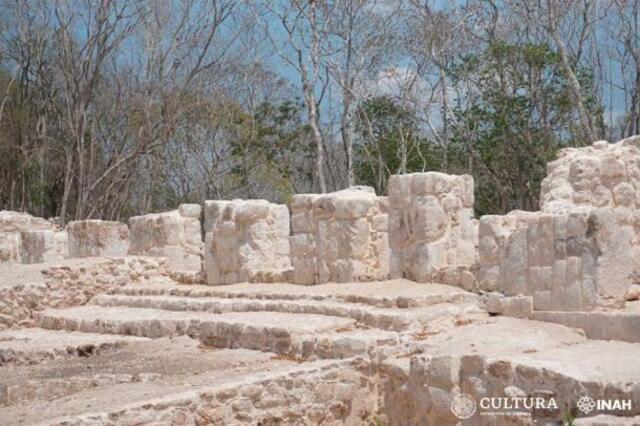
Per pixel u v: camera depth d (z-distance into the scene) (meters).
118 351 12.56
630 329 9.40
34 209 41.06
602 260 9.95
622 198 13.20
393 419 9.98
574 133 30.22
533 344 9.44
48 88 41.09
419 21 36.22
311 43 35.12
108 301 16.59
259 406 9.27
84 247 20.80
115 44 35.31
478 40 35.62
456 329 10.77
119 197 39.25
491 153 30.59
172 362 11.30
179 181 40.69
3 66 42.81
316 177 39.94
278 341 11.40
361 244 14.22
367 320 11.49
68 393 10.07
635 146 14.09
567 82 29.81
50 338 14.03
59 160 41.25
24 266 17.80
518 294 10.95
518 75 30.58
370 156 35.66
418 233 13.00
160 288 16.41
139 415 8.35
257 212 16.25
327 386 9.86
